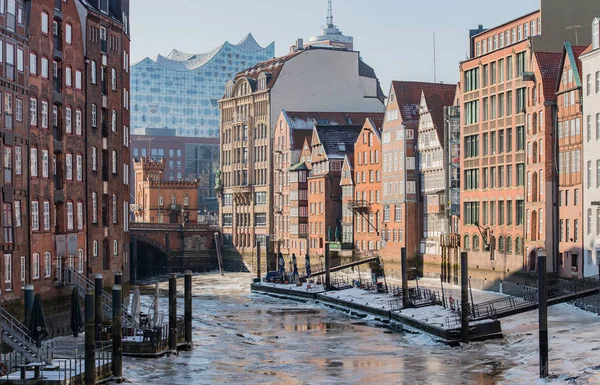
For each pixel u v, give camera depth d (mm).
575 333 85312
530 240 121500
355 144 178000
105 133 100750
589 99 107250
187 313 84500
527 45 124375
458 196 145375
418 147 157875
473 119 139500
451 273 145625
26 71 79188
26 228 78500
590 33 123250
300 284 145125
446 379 70688
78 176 92562
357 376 73062
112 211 102000
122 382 68000
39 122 82188
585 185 108250
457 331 86688
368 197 173000
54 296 84250
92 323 62688
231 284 173375
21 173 77812
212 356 81375
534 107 121312
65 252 87062
